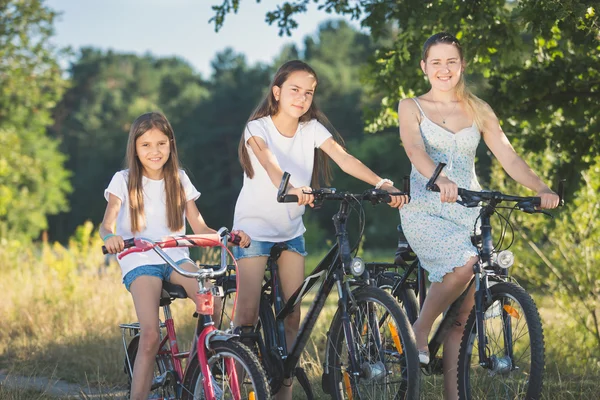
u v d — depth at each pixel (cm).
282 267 688
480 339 588
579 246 1044
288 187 591
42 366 1016
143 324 632
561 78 982
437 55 641
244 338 654
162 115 677
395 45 1017
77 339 1150
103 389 891
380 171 5506
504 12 941
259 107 678
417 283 711
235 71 8744
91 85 11394
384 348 607
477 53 926
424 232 627
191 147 8281
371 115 1123
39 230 6178
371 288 600
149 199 669
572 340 1021
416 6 949
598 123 980
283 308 657
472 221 634
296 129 678
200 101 9012
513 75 1020
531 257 1142
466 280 611
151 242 576
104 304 1370
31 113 4791
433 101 651
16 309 1364
